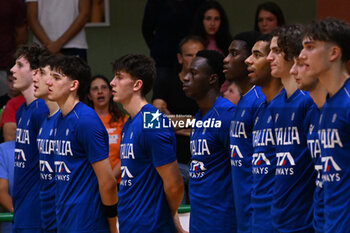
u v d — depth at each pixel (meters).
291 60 8.52
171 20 16.58
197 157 10.09
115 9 20.02
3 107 17.09
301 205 8.46
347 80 7.76
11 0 17.64
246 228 9.45
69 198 10.66
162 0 16.75
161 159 9.75
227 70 9.98
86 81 11.05
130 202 10.00
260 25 15.99
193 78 10.20
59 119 10.95
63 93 10.76
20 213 12.21
